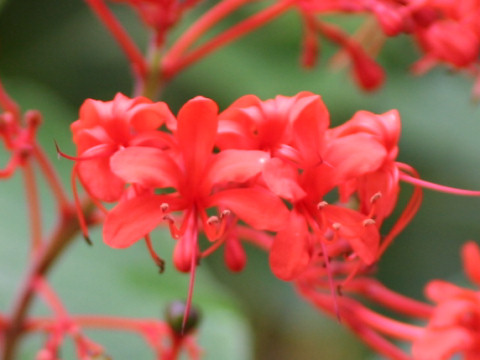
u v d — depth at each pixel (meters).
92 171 0.20
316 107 0.19
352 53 0.25
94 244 0.28
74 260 0.28
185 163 0.19
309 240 0.19
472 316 0.22
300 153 0.19
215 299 0.28
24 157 0.22
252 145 0.20
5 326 0.23
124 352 0.27
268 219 0.19
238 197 0.19
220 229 0.19
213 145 0.19
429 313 0.23
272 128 0.20
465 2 0.23
